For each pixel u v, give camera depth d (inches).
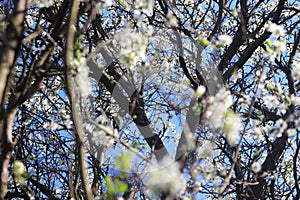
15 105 125.7
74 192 178.4
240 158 206.8
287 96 144.8
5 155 121.3
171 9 191.5
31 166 214.1
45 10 191.8
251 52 203.0
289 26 235.1
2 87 111.8
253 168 146.3
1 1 164.6
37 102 239.9
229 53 207.5
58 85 219.1
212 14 263.3
